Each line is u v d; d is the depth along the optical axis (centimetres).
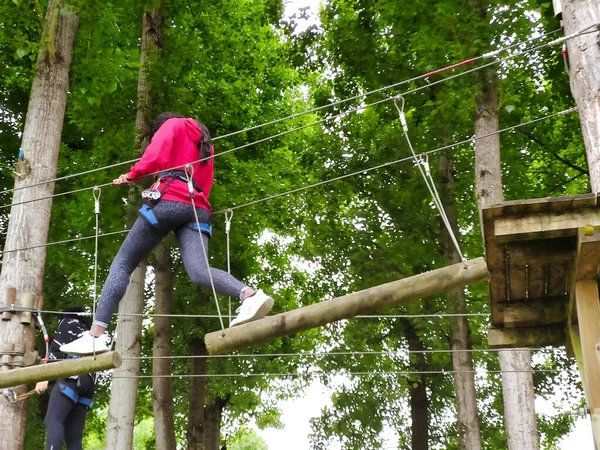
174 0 1375
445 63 988
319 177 1446
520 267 494
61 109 795
